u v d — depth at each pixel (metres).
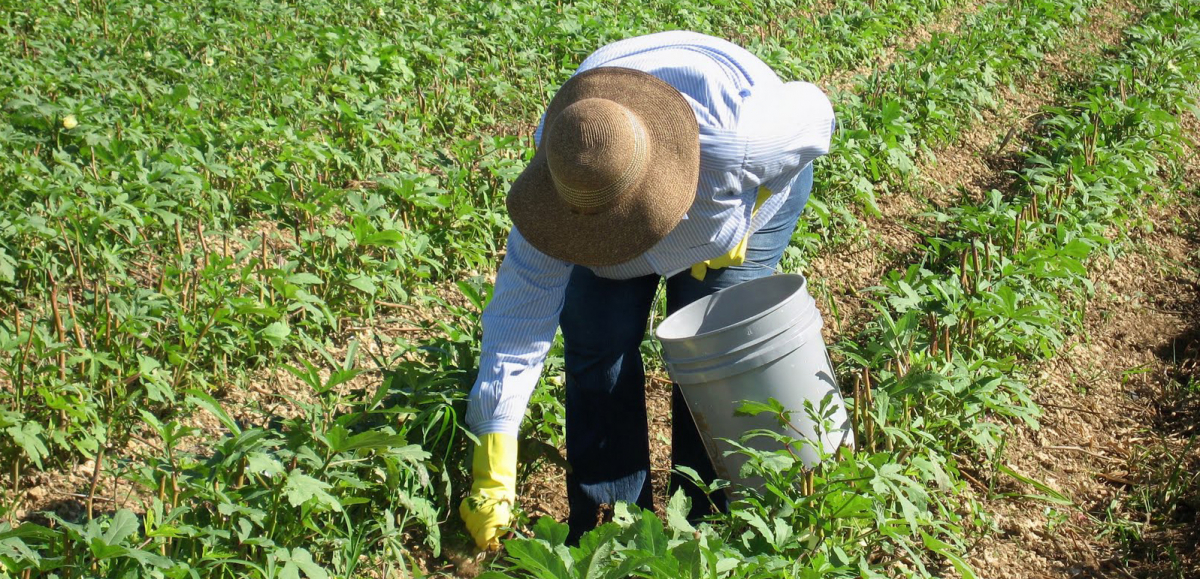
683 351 3.00
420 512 2.92
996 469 3.54
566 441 3.23
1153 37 8.86
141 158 4.64
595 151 2.43
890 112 6.08
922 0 10.05
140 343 3.76
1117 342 4.77
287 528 2.76
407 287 4.52
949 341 4.04
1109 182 5.93
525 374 3.03
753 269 3.32
